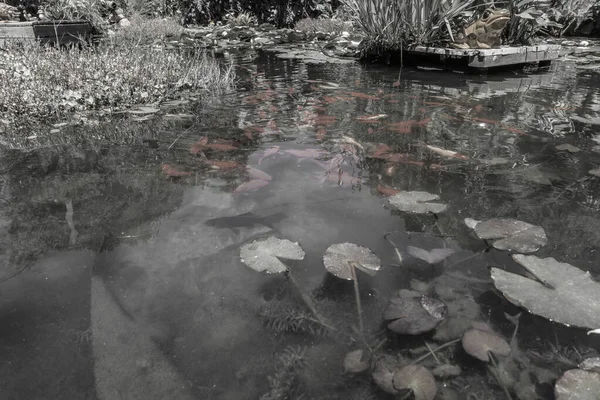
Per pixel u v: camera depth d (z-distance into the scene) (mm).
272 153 2148
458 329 976
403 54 5445
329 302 1074
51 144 2369
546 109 3059
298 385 846
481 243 1325
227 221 1453
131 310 1045
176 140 2406
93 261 1236
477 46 4828
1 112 2928
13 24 6293
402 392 815
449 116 2883
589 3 7418
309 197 1642
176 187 1748
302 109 3117
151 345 942
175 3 12219
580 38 8070
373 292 1105
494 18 4656
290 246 1239
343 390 833
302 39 8336
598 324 943
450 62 4965
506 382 841
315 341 954
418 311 1005
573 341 949
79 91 3105
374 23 5445
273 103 3330
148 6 11648
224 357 914
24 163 2055
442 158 2084
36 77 3258
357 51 6133
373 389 832
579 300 1016
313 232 1386
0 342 950
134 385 848
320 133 2508
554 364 884
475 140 2369
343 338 958
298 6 12086
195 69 4176
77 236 1365
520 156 2115
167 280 1153
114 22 10328
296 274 1184
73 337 965
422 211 1438
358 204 1585
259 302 1073
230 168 1957
